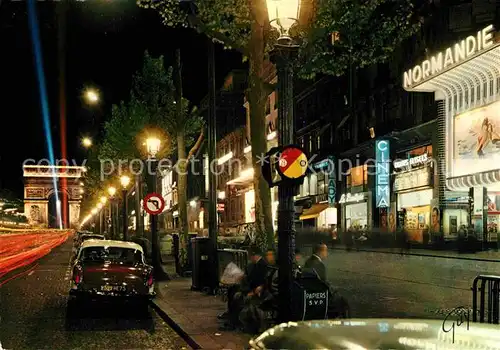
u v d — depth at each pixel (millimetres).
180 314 12844
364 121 49438
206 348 9289
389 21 14102
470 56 31828
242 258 15703
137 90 31062
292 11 7406
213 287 16734
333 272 23953
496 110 33594
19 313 13656
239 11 13266
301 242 51938
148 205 21328
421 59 40781
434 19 39312
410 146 43344
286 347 2713
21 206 179000
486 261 28766
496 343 2598
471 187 35781
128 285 13414
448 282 19375
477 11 37281
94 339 10656
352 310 13031
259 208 13477
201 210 77500
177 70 24062
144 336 11023
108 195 53250
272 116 62688
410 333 2805
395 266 27047
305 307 7609
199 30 14086
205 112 47750
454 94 37344
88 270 13391
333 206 53812
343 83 52812
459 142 37156
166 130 29266
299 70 14297
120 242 15133
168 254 36062
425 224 41156
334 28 13227
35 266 30734
